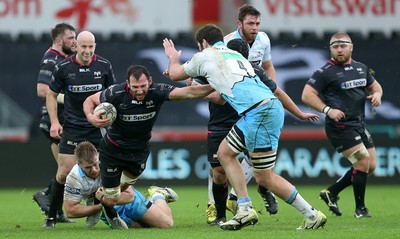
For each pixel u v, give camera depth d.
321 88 42.16
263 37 38.97
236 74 32.06
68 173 37.50
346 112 41.84
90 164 34.38
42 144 68.06
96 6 76.62
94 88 38.12
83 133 38.03
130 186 35.38
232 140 32.16
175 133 75.50
